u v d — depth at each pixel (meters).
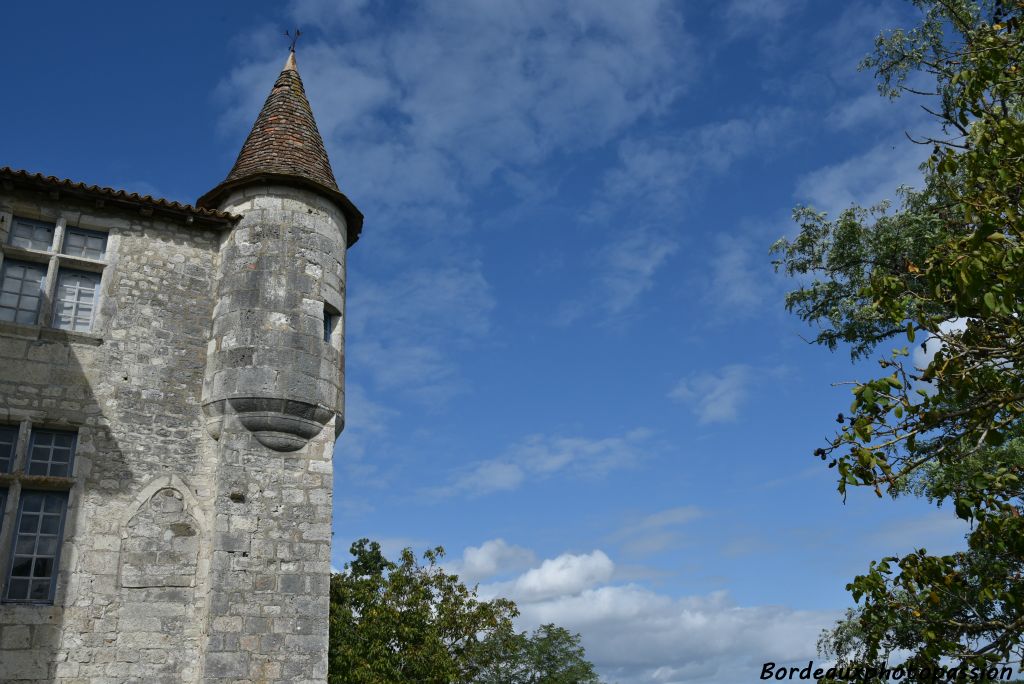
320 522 12.48
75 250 12.92
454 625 24.81
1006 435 13.00
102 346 12.41
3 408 11.55
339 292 14.20
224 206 14.28
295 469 12.63
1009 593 7.41
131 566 11.47
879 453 7.00
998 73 8.49
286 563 12.04
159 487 12.02
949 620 7.80
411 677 21.95
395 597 23.94
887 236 16.56
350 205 14.78
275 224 13.80
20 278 12.48
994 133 7.90
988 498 7.50
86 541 11.35
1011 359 7.32
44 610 10.84
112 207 13.20
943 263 7.31
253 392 12.52
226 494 12.02
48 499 11.55
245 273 13.37
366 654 22.08
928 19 14.84
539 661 37.12
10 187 12.50
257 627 11.54
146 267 13.16
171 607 11.49
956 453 7.96
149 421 12.33
